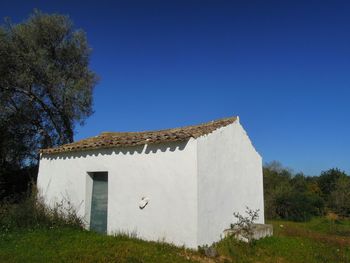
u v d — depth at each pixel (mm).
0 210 10898
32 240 9039
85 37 22406
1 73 19219
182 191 9430
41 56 19906
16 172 21031
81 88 20984
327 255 10477
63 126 21672
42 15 20969
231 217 11156
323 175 34500
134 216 10328
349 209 25391
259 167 13953
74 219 11102
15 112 20516
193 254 8828
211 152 10141
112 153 11188
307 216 24094
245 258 9172
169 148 9844
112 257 7910
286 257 9688
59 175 12859
